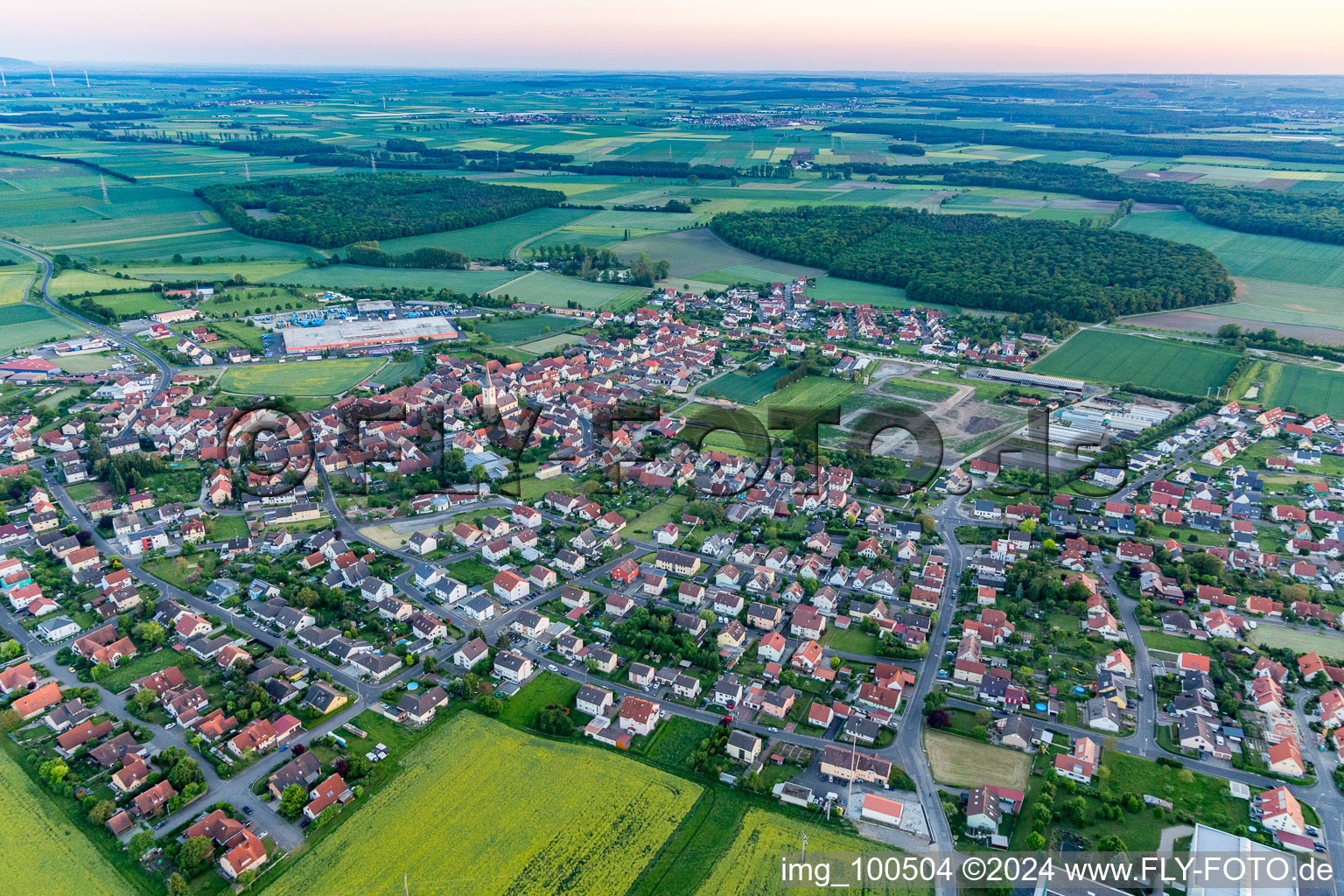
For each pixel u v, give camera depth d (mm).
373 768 173375
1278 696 194875
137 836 156000
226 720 184750
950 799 168625
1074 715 193125
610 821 162000
